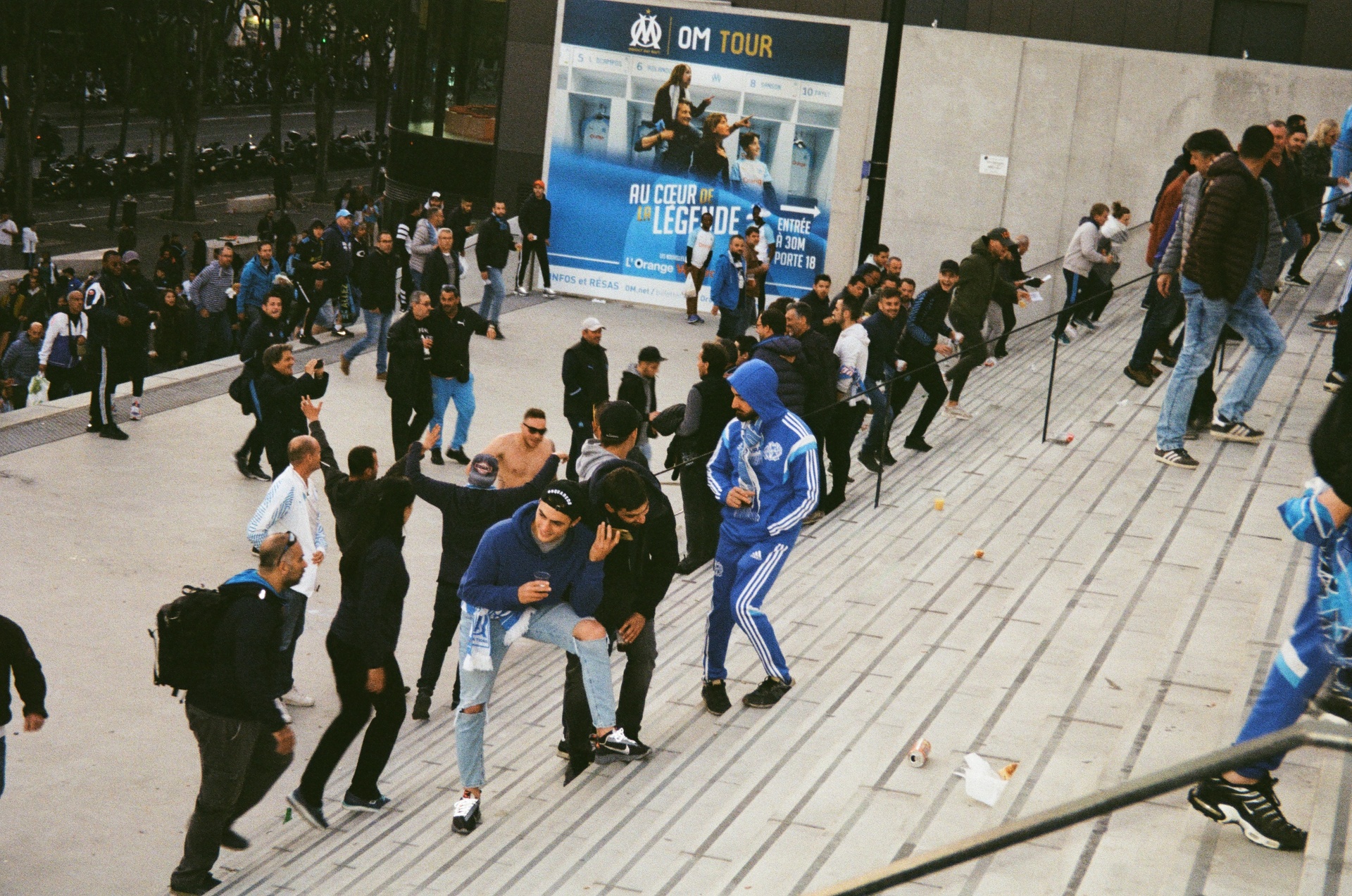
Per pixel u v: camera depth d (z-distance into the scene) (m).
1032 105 21.30
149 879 6.88
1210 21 29.03
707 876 5.22
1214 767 2.54
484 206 30.45
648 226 22.33
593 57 21.88
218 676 6.54
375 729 7.19
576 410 12.84
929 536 9.67
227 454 14.14
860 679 7.24
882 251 16.75
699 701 7.68
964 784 5.31
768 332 10.89
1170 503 8.93
